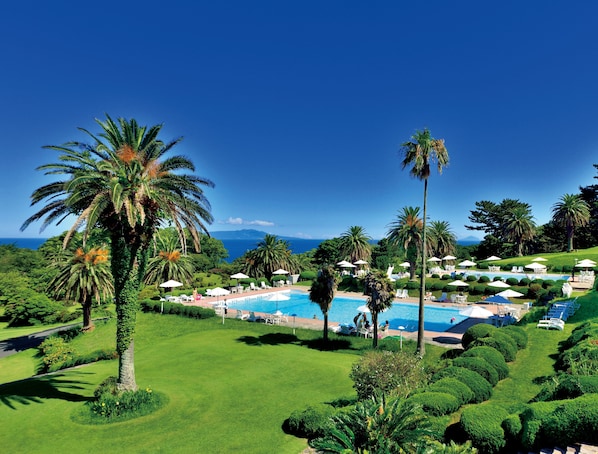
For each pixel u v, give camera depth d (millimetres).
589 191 80312
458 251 89938
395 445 8742
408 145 24359
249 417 15281
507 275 49250
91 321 38375
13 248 87312
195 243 19219
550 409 9312
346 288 50469
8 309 46281
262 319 34406
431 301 40906
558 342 20031
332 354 24891
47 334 39594
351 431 9203
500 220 88625
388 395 13438
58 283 34281
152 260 50781
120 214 16516
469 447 9070
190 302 44312
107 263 35875
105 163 16844
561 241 81562
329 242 83188
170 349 26906
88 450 12961
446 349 24188
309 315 40156
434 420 10961
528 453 9039
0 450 13047
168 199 17594
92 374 22859
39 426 14797
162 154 18719
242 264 72312
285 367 21953
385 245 76188
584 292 33312
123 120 17719
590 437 8305
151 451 12766
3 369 28797
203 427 14461
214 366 22453
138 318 36875
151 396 16828
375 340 25234
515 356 18312
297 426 13461
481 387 13695
